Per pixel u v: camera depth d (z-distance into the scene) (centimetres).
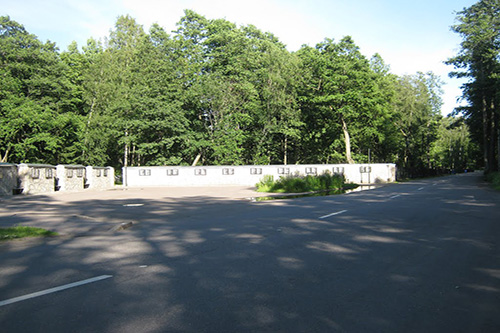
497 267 633
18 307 445
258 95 4762
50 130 4056
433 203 1742
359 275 583
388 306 455
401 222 1137
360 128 5412
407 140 6462
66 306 448
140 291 503
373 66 5709
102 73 4575
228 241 855
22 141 4012
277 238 884
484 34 4300
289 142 5378
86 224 1181
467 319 419
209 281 548
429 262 664
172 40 4581
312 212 1409
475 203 1738
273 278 564
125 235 976
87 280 554
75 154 4581
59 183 3017
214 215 1394
